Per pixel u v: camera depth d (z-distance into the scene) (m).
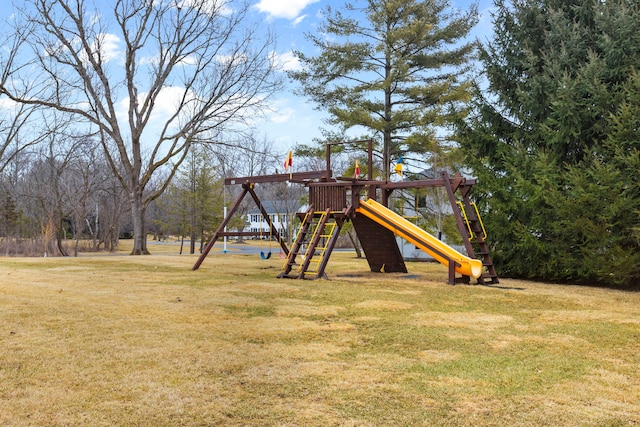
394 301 7.91
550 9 12.42
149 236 74.38
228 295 8.16
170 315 6.31
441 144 20.09
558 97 10.99
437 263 18.67
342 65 20.20
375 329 5.85
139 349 4.67
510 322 6.38
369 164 12.32
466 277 10.70
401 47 20.27
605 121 10.95
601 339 5.47
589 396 3.68
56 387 3.67
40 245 33.22
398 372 4.19
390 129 20.64
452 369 4.30
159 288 8.87
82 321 5.83
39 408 3.29
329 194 11.66
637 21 10.55
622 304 8.06
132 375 3.95
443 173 10.98
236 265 14.66
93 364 4.20
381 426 3.11
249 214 63.31
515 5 13.20
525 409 3.42
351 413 3.31
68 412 3.23
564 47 11.91
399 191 22.28
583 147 11.53
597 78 10.66
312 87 20.66
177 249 40.56
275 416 3.23
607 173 9.85
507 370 4.28
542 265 11.70
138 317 6.13
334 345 5.07
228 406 3.38
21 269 12.41
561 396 3.67
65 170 38.53
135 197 22.53
